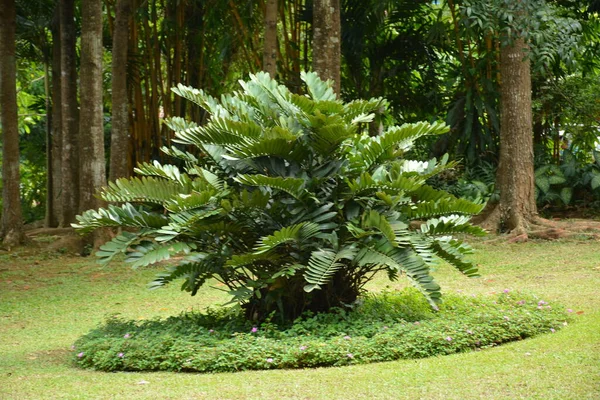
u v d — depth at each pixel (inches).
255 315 295.0
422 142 740.7
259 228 288.4
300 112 293.0
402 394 195.0
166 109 775.1
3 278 488.7
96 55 588.4
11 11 597.6
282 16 716.0
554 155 767.7
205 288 437.4
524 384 199.0
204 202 279.6
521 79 573.6
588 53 740.7
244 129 281.1
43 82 1077.1
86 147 589.3
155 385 216.5
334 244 278.1
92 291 438.9
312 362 237.6
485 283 415.5
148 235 296.5
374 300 319.3
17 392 214.1
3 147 600.4
